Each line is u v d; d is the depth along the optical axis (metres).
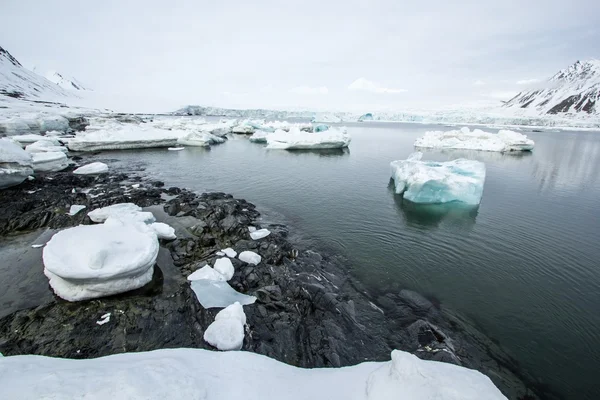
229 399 3.45
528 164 27.77
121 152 29.17
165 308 6.80
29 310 6.70
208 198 14.91
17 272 8.20
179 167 23.25
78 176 18.27
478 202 15.43
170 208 12.98
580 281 9.12
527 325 7.28
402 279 8.94
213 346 5.68
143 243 7.91
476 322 7.30
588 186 19.89
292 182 19.52
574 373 6.01
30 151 20.92
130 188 16.25
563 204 16.14
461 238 11.76
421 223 13.12
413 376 3.51
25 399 2.92
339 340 6.27
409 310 7.54
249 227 11.64
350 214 13.99
